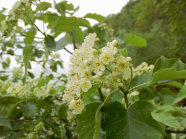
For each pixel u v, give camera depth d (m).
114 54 0.16
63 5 0.26
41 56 0.37
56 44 0.23
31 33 0.23
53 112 0.29
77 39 0.31
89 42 0.17
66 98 0.17
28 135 0.26
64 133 0.29
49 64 0.36
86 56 0.16
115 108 0.16
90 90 0.18
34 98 0.25
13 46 0.38
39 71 0.41
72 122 0.31
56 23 0.22
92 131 0.17
